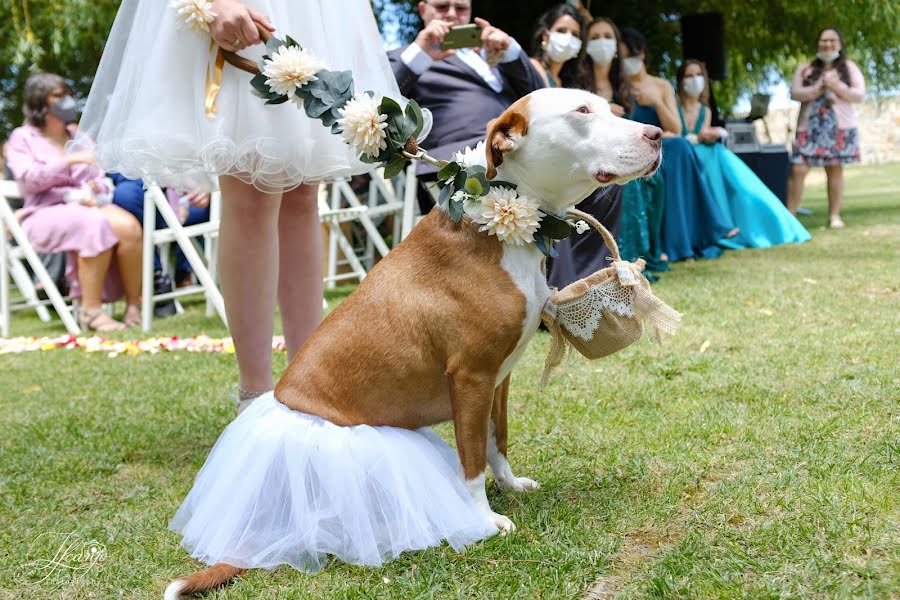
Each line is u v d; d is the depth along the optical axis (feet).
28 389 14.58
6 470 9.88
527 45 32.89
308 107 7.75
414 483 7.19
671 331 7.52
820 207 42.29
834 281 18.86
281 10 8.86
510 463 9.20
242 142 8.51
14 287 31.55
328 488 7.14
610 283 7.53
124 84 8.89
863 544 6.42
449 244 7.32
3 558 7.59
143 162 8.78
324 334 7.59
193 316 22.21
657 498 7.75
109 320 21.17
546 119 7.11
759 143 35.50
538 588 6.34
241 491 7.28
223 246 9.29
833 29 31.37
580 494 8.07
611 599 6.14
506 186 7.40
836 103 31.37
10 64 37.96
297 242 10.07
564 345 7.80
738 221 27.37
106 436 11.10
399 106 7.54
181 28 8.39
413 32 37.37
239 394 9.81
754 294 17.85
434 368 7.40
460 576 6.68
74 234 20.79
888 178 65.62
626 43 24.82
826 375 11.24
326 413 7.36
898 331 13.41
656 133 6.93
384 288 7.46
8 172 23.94
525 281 7.24
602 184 7.09
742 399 10.58
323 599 6.48
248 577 6.93
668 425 9.81
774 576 6.10
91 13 30.48
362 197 28.25
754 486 7.73
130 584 6.98
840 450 8.41
